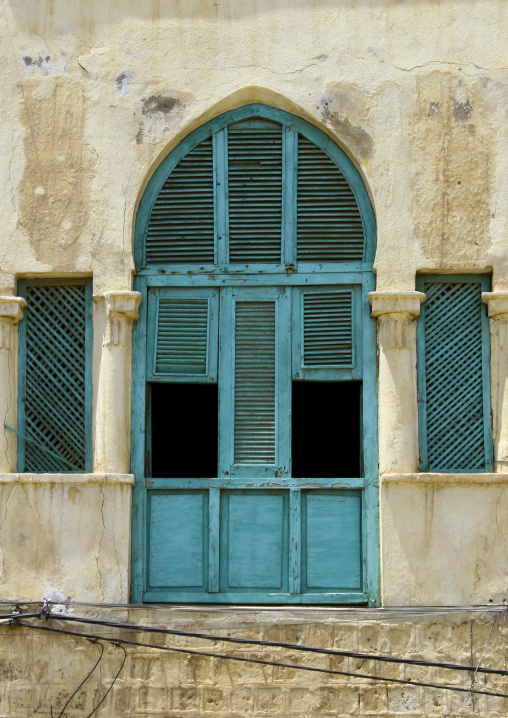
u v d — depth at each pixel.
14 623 7.32
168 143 8.02
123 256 7.88
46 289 8.05
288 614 7.32
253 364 7.88
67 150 8.04
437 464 7.75
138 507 7.64
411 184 7.90
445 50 8.04
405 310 7.68
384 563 7.37
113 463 7.62
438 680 7.20
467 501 7.41
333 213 8.02
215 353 7.91
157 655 7.29
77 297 8.02
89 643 7.32
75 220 7.95
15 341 7.93
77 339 7.96
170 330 7.94
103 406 7.70
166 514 7.66
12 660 7.30
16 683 7.27
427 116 7.97
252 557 7.59
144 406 7.84
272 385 7.85
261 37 8.09
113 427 7.66
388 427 7.60
